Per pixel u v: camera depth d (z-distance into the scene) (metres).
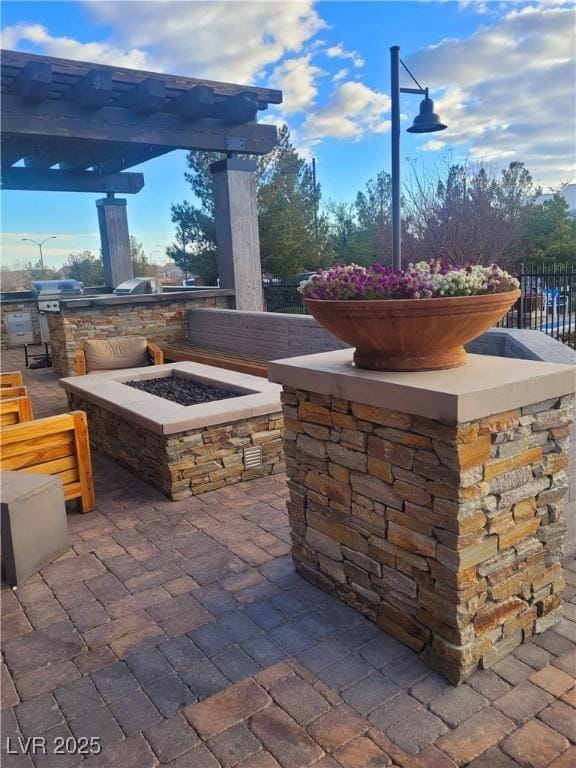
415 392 1.79
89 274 20.88
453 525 1.79
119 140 6.44
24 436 3.08
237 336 6.80
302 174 15.72
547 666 1.96
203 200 14.70
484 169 13.73
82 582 2.61
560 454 2.04
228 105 6.77
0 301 10.43
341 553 2.31
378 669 1.97
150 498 3.58
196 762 1.62
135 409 3.75
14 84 5.71
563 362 2.65
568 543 2.56
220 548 2.88
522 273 6.32
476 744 1.64
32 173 9.23
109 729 1.76
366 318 1.88
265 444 3.85
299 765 1.60
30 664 2.06
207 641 2.15
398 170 2.16
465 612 1.86
